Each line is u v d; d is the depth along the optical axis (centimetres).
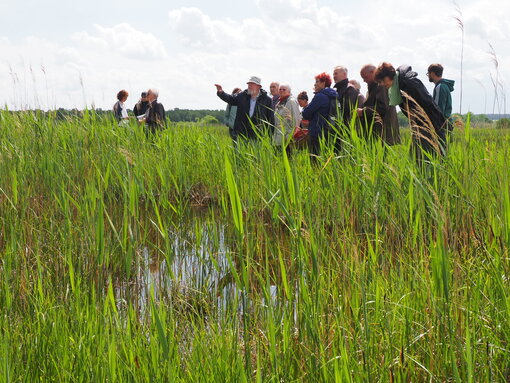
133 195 469
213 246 521
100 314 320
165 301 414
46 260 477
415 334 300
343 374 257
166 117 1133
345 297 323
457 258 323
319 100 861
